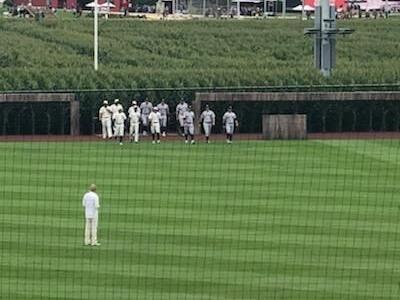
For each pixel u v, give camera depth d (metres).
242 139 114.69
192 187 82.31
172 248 62.25
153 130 112.75
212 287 54.22
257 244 63.28
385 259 59.81
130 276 56.12
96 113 120.44
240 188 81.94
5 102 116.38
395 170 90.50
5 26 183.00
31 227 67.56
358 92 120.62
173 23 194.00
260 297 52.59
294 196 78.44
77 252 61.12
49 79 126.00
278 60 160.50
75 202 76.00
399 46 172.62
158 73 128.12
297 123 114.06
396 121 121.12
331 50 130.38
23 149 104.12
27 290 53.44
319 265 58.53
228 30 186.50
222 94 118.75
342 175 87.81
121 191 80.38
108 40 171.38
